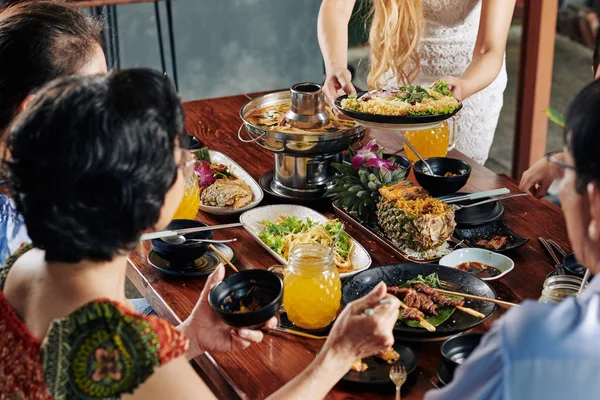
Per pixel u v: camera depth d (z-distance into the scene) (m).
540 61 4.01
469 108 3.22
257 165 2.53
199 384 1.17
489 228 2.06
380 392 1.47
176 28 5.04
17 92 1.64
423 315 1.64
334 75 2.69
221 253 1.99
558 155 2.09
